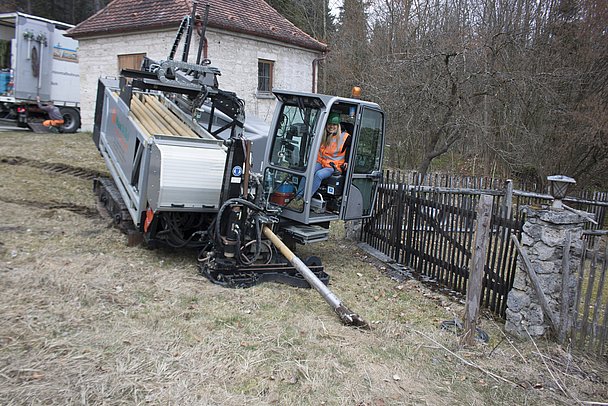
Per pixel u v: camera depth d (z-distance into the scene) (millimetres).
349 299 5867
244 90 15180
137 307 4832
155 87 6398
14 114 15891
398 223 7621
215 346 4234
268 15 16781
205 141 5898
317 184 6516
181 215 6000
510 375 4430
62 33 16219
